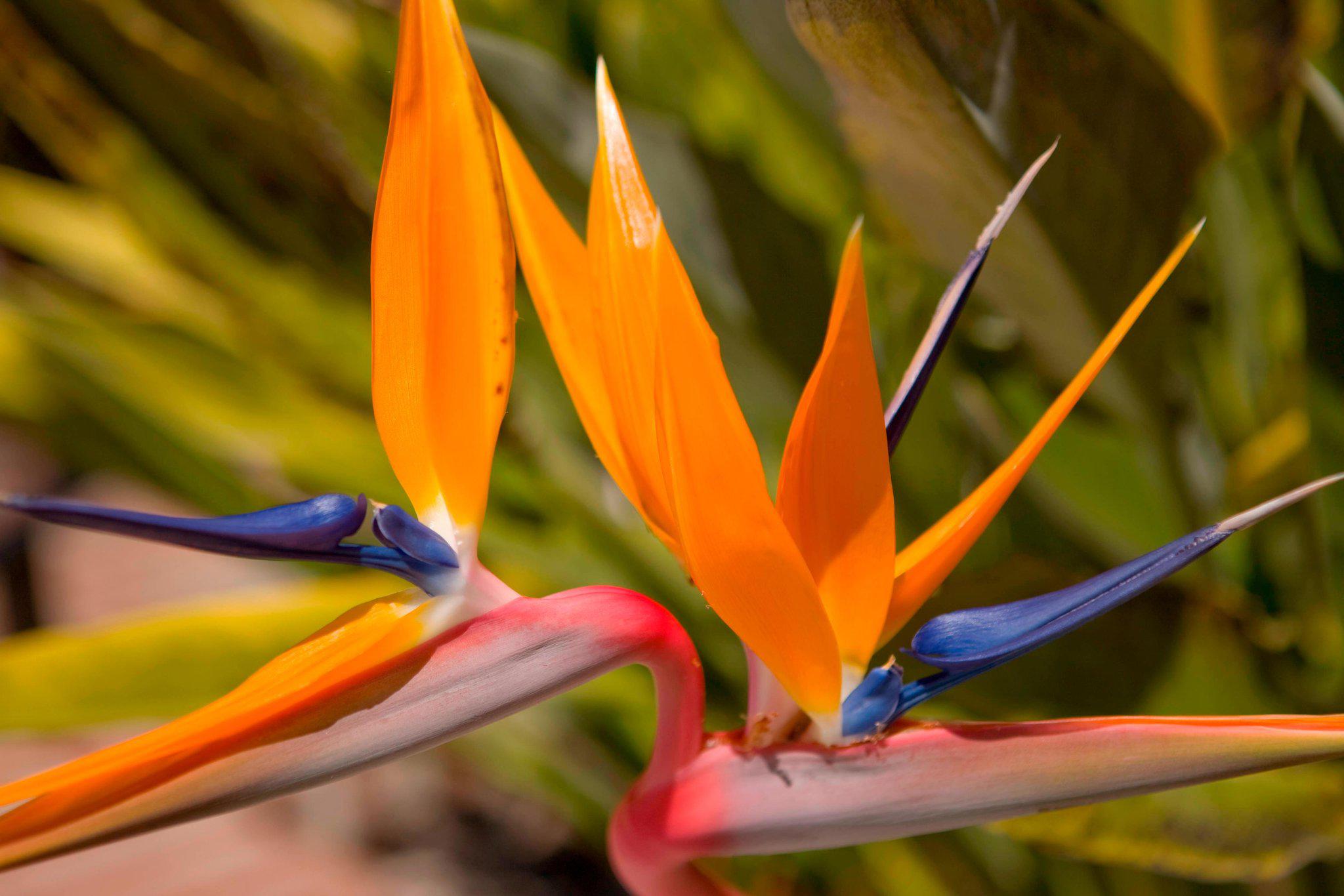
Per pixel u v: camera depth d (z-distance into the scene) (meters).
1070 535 1.00
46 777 0.58
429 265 0.58
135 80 1.16
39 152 1.61
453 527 0.60
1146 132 0.67
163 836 1.96
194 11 1.10
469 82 0.57
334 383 1.18
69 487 2.16
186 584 2.56
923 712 0.79
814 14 0.64
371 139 1.07
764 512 0.58
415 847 1.91
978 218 0.71
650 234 0.58
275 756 0.59
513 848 1.89
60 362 1.05
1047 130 0.67
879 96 0.67
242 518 0.58
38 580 2.29
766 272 0.95
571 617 0.60
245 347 1.14
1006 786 0.61
